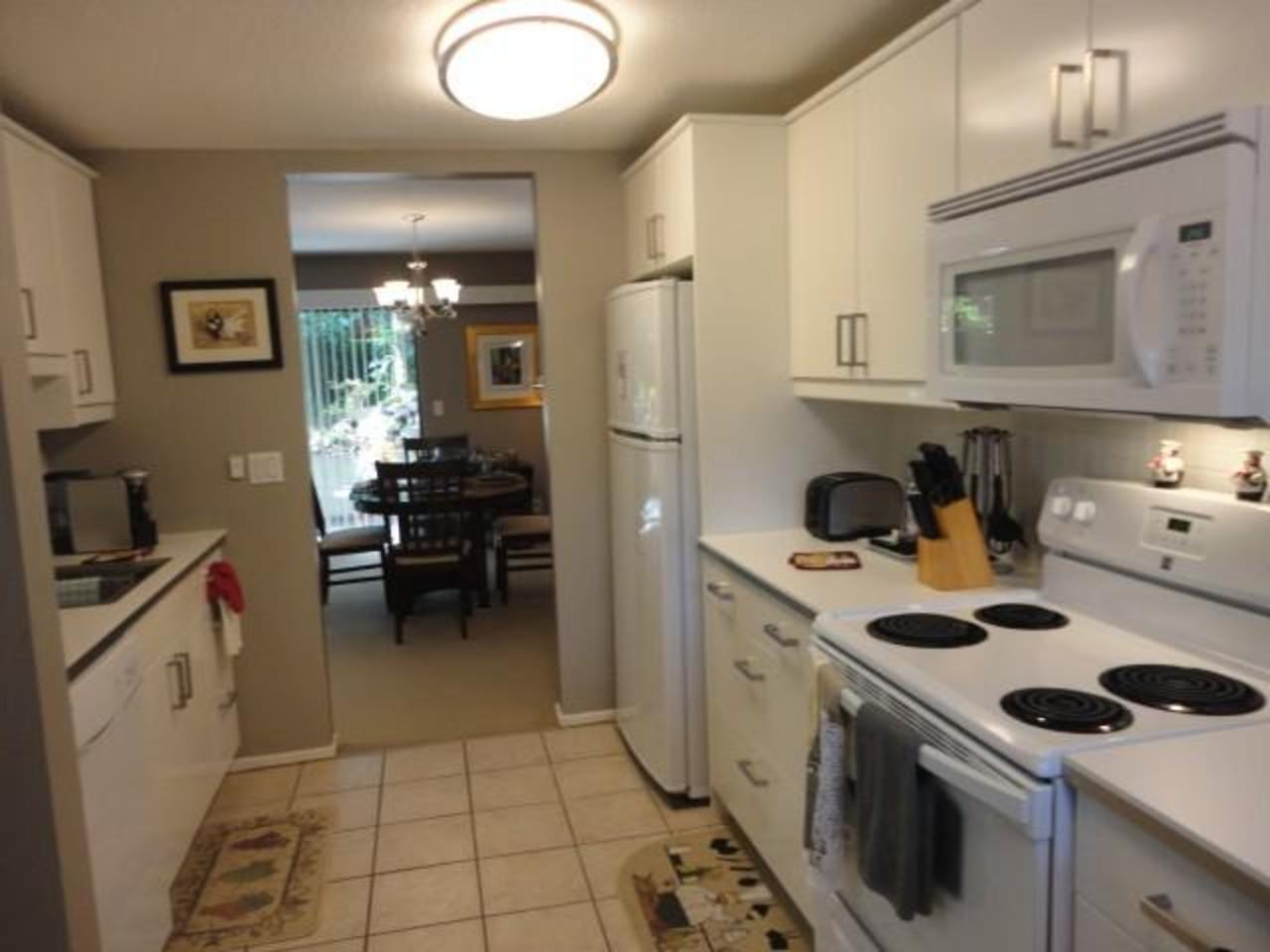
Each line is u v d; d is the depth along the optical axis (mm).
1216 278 1253
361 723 3781
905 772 1492
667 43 2369
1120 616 1798
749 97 2844
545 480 7387
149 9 2006
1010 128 1756
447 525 4770
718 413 2830
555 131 3170
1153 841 1108
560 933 2371
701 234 2750
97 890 1816
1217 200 1243
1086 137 1547
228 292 3271
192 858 2777
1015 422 2373
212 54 2289
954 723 1433
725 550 2639
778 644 2244
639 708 3195
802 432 2896
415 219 5297
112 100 2637
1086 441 2121
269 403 3340
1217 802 1108
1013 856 1308
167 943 2363
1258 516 1527
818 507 2785
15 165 2445
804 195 2674
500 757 3414
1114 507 1828
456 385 7238
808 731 2090
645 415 2941
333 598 5758
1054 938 1271
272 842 2859
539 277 3504
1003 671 1579
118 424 3258
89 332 3002
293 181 3477
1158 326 1334
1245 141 1225
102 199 3166
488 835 2863
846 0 2123
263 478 3361
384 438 7316
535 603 5488
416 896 2555
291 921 2453
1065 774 1248
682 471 2855
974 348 1787
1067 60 1602
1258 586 1501
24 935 1483
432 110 2834
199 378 3293
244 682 3404
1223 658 1576
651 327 2840
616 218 3494
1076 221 1495
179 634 2635
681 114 3002
